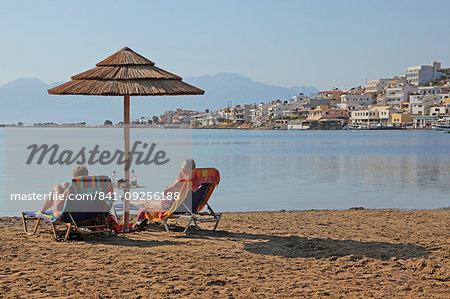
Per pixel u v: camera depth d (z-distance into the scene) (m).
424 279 5.05
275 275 5.27
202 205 7.95
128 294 4.58
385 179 19.97
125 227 7.73
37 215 7.37
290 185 17.59
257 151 44.59
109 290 4.69
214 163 29.36
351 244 6.89
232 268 5.55
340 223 9.04
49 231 7.78
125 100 7.34
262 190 16.06
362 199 14.08
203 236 7.50
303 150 46.94
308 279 5.11
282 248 6.63
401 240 7.23
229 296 4.55
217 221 7.90
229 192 15.58
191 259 5.96
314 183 18.33
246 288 4.79
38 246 6.64
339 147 53.69
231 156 37.06
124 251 6.38
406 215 10.22
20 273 5.22
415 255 6.13
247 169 24.91
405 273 5.30
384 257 6.02
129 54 7.38
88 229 7.22
